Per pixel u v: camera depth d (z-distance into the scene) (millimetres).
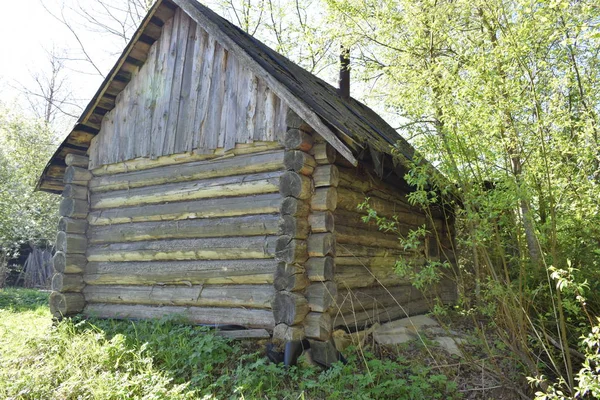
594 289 5242
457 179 4602
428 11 7273
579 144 4867
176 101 6680
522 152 4785
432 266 4629
